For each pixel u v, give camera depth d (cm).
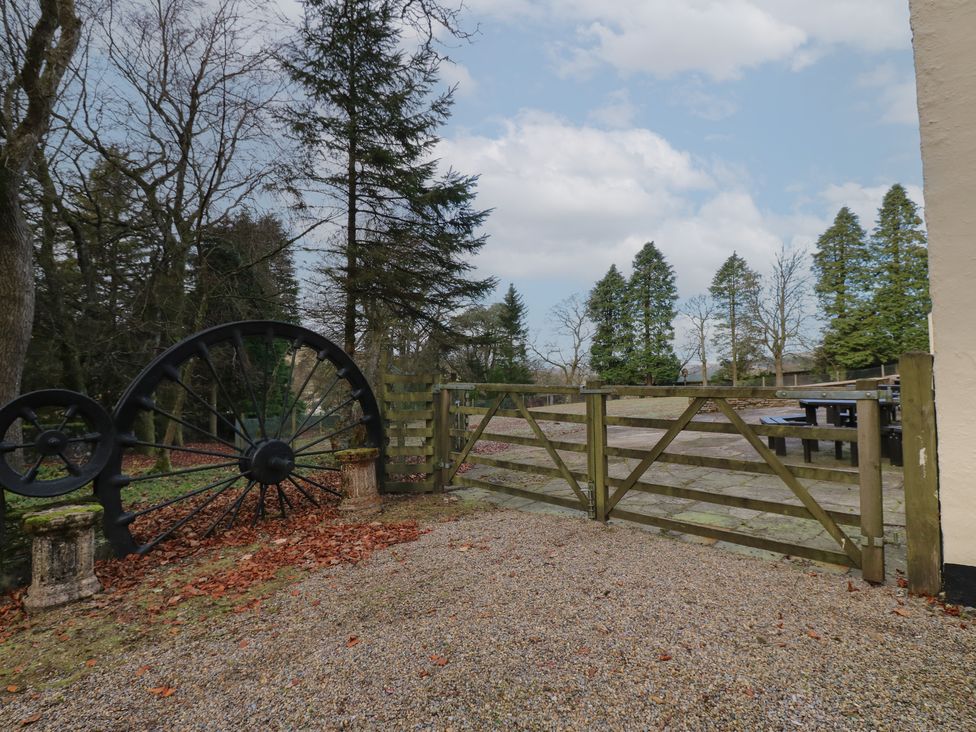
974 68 234
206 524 488
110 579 344
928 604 248
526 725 173
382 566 340
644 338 3572
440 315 1047
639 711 177
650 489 387
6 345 614
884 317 2872
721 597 265
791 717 171
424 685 199
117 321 1041
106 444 388
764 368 3247
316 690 199
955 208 241
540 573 311
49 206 888
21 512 346
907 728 163
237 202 973
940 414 249
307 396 1830
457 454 567
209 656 232
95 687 210
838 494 479
